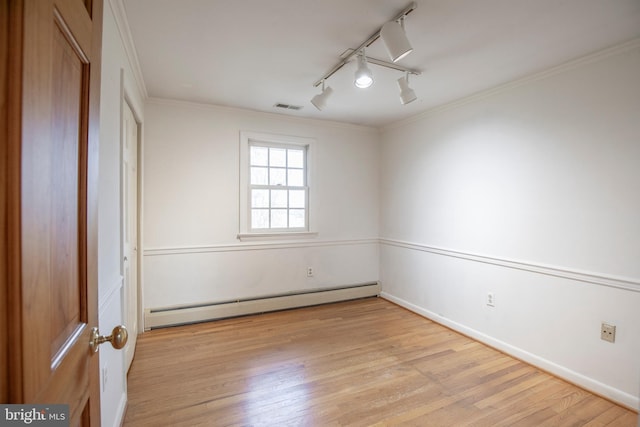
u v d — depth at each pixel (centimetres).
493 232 272
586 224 212
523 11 165
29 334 46
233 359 245
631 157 191
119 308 176
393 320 334
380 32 174
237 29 185
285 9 165
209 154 330
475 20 174
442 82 259
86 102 73
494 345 268
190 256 323
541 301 236
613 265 199
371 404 190
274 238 364
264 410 183
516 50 206
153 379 215
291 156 381
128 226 232
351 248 409
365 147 415
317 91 286
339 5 162
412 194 366
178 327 308
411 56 215
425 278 345
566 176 222
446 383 214
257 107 334
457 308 304
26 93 45
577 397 201
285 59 223
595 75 207
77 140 69
